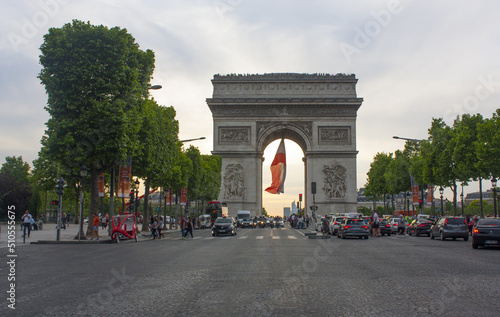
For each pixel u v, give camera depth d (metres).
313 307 15.63
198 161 126.19
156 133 73.00
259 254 36.28
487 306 15.73
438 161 91.06
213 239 63.31
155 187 103.19
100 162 59.66
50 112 55.44
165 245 49.38
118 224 56.41
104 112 54.31
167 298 17.30
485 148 76.75
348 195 127.56
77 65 55.16
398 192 130.88
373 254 36.28
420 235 78.25
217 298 17.28
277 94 131.00
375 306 15.75
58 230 55.16
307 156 129.88
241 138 130.62
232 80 131.62
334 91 130.38
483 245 44.03
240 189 129.12
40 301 16.77
